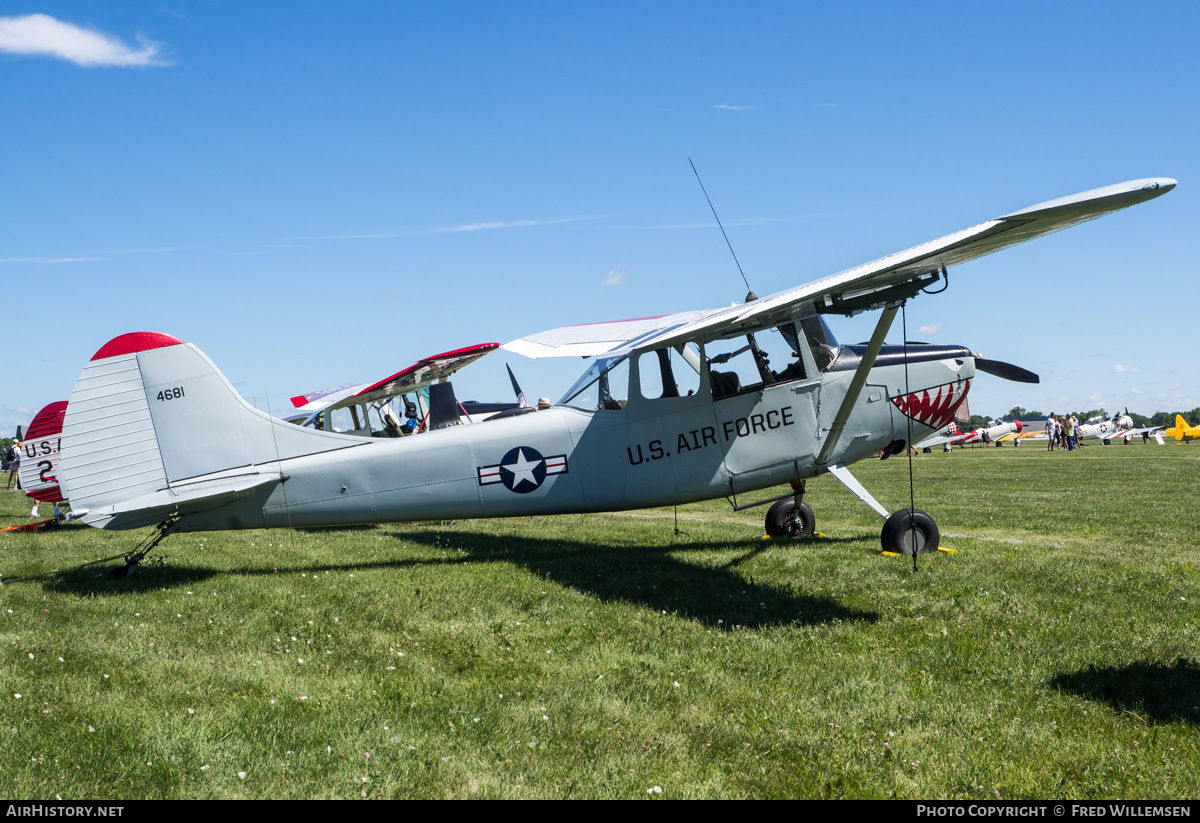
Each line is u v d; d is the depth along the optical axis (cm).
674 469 789
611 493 796
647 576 728
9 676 435
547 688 421
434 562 835
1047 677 431
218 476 761
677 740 355
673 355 789
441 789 310
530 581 711
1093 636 506
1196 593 618
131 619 573
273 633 531
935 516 1180
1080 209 482
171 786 313
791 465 802
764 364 797
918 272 640
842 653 482
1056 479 1916
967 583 661
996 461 2950
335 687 423
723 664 464
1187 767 324
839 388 808
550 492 798
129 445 741
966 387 842
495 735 360
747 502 1504
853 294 754
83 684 423
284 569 795
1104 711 385
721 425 791
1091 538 945
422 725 373
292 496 773
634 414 791
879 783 316
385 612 590
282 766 328
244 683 428
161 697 405
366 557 866
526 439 796
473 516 805
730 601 621
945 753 341
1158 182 453
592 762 334
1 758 332
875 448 827
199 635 526
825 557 803
